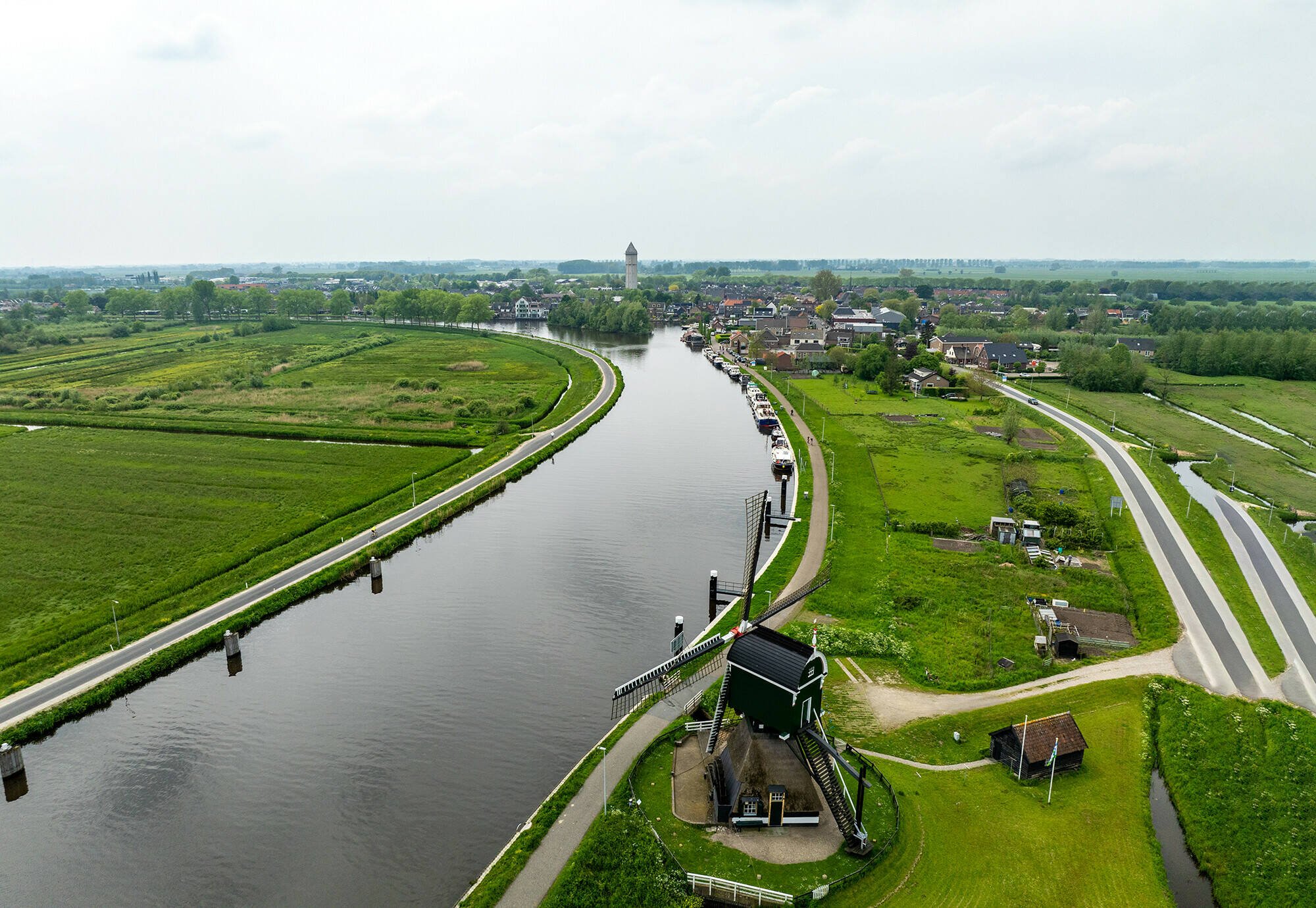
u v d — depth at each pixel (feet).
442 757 153.28
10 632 191.21
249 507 278.67
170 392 469.16
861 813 125.49
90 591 213.05
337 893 121.49
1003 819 129.39
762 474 339.16
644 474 338.75
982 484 312.09
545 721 164.35
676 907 109.19
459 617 209.97
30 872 126.00
